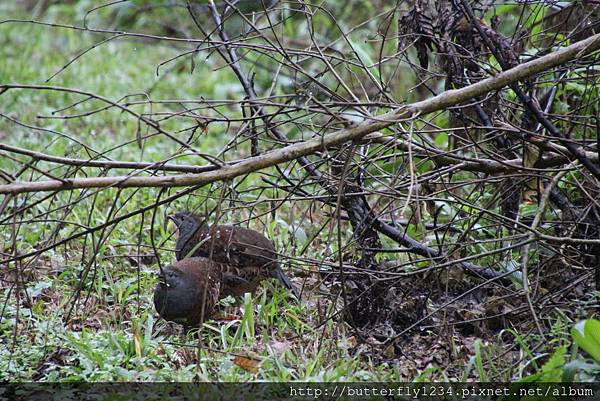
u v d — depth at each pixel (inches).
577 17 486.3
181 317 380.5
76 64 860.0
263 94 738.8
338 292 395.2
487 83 350.3
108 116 724.0
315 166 412.5
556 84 405.7
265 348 356.8
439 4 402.0
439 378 341.4
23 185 322.3
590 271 381.7
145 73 855.1
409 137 331.6
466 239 417.7
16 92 751.7
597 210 399.5
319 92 462.6
